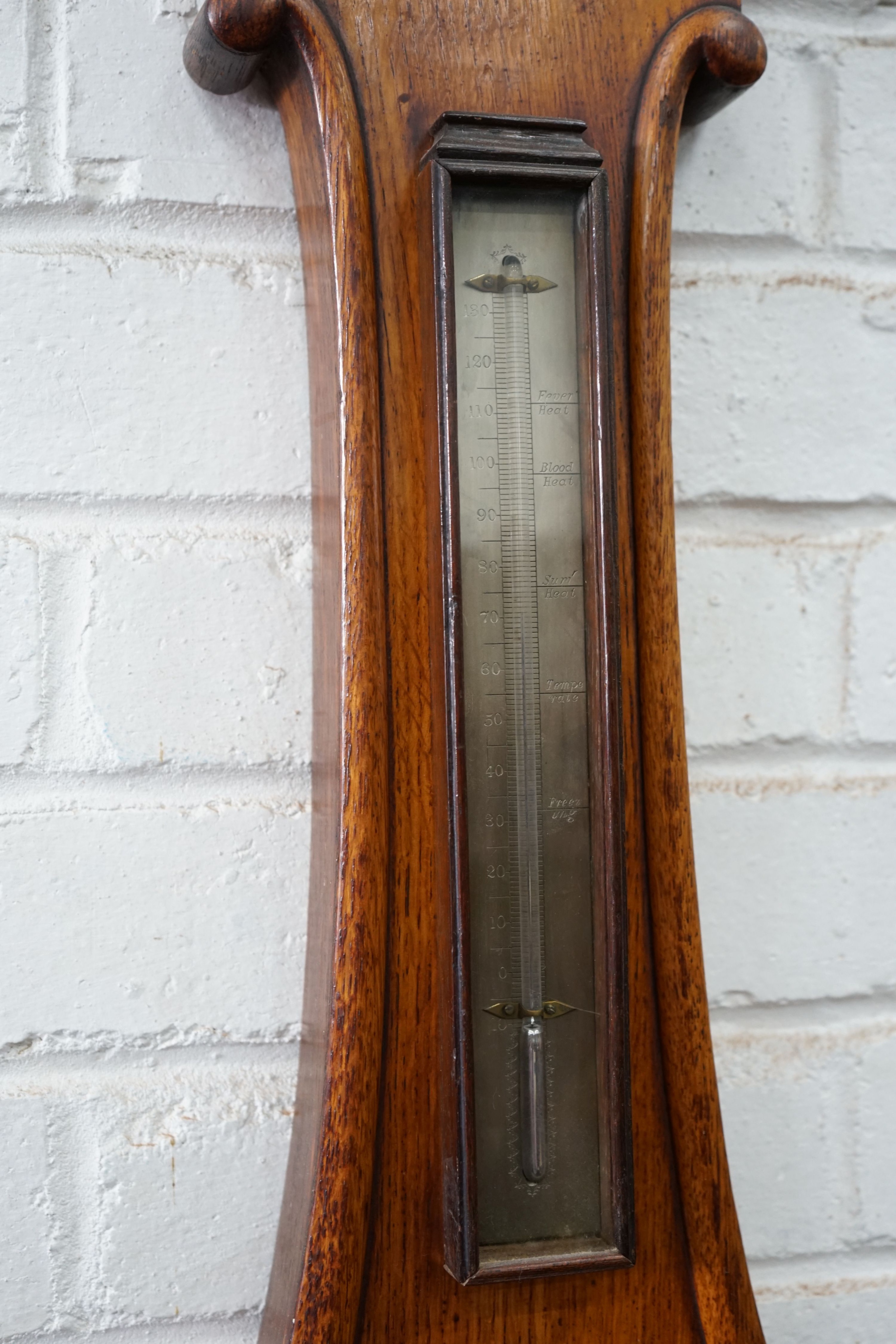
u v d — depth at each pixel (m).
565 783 0.54
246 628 0.62
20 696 0.60
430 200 0.52
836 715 0.69
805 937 0.68
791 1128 0.68
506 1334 0.53
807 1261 0.68
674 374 0.67
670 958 0.55
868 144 0.69
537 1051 0.53
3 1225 0.59
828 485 0.69
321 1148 0.52
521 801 0.54
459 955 0.51
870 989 0.69
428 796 0.53
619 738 0.53
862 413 0.69
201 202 0.62
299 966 0.63
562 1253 0.52
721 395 0.67
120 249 0.61
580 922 0.54
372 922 0.52
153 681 0.62
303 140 0.56
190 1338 0.61
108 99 0.61
